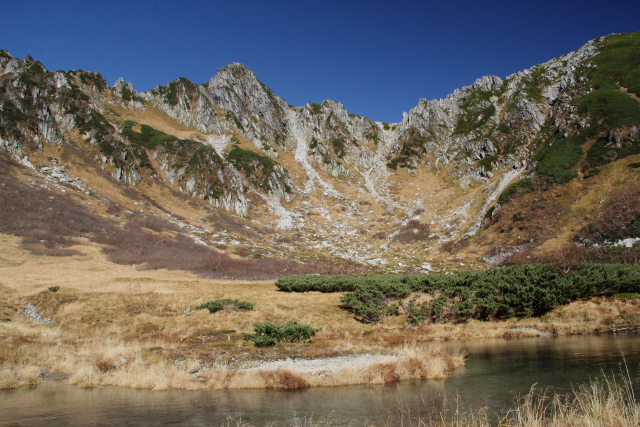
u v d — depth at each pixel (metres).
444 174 133.00
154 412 12.27
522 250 68.25
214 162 108.94
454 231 91.00
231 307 31.80
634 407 9.64
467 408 11.81
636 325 25.92
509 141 126.38
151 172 100.75
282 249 80.31
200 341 24.59
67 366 18.52
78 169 84.69
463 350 21.86
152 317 29.14
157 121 136.62
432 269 68.12
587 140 90.94
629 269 32.66
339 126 174.00
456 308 31.70
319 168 145.25
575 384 13.74
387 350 21.98
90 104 113.31
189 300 33.22
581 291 31.47
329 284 39.75
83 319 28.31
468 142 136.62
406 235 93.25
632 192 68.56
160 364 18.55
